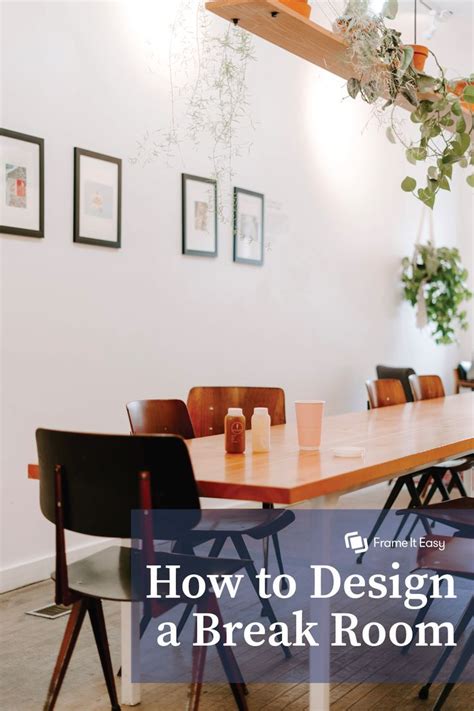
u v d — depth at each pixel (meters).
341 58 3.25
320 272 5.70
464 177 7.86
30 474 2.17
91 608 2.20
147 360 4.20
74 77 3.74
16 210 3.47
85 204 3.79
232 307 4.83
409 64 3.22
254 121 4.99
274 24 2.90
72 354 3.77
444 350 7.53
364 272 6.24
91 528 1.83
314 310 5.64
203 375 4.61
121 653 2.59
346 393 6.02
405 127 6.72
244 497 1.81
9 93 3.44
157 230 4.25
